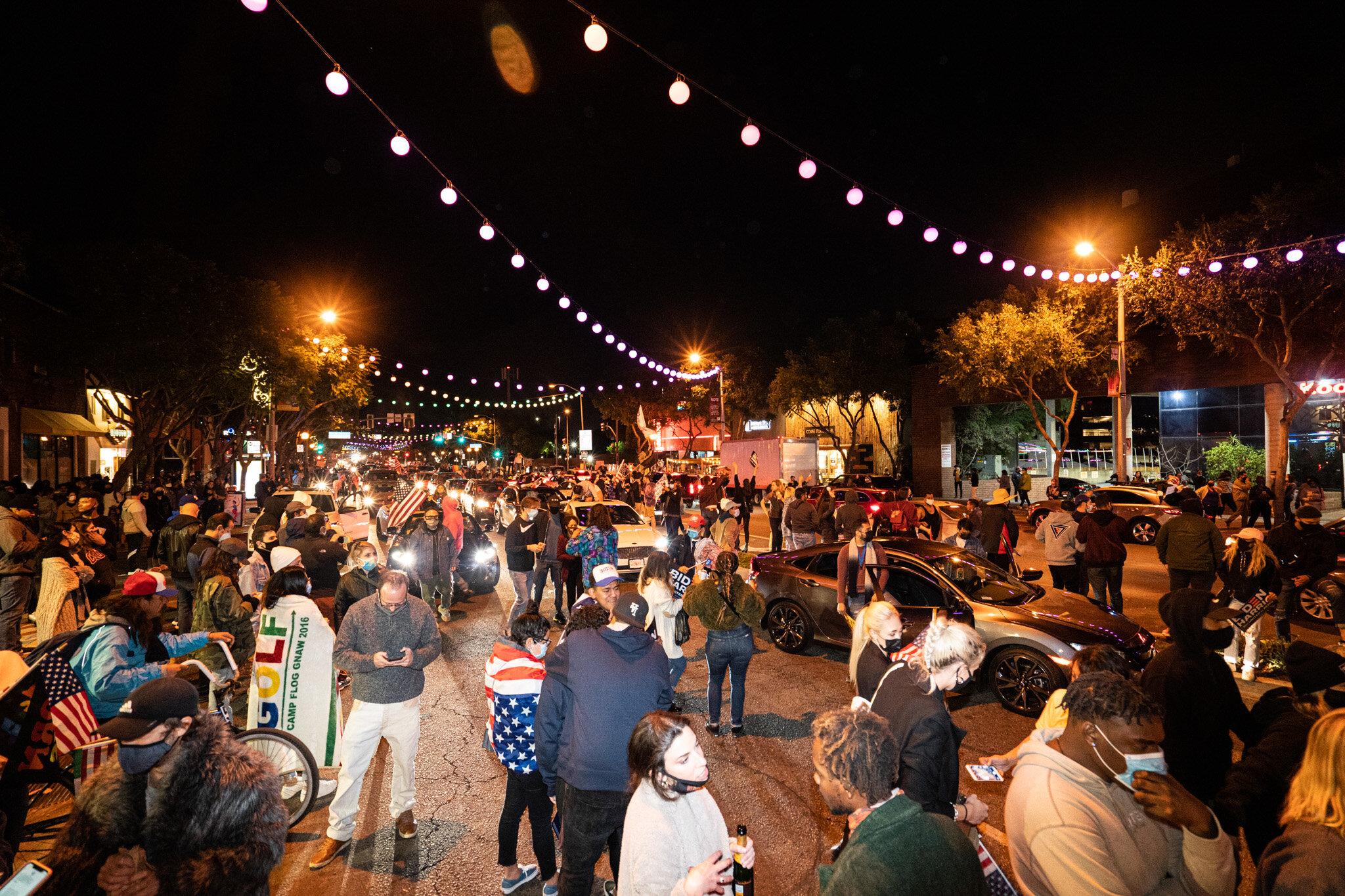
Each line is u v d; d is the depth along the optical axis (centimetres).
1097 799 222
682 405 4841
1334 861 180
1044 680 650
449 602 1041
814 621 851
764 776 541
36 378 2295
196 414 2658
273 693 485
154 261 1788
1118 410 1989
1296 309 1788
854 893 191
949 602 730
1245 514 1869
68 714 396
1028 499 3038
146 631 435
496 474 5419
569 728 346
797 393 3581
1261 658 748
